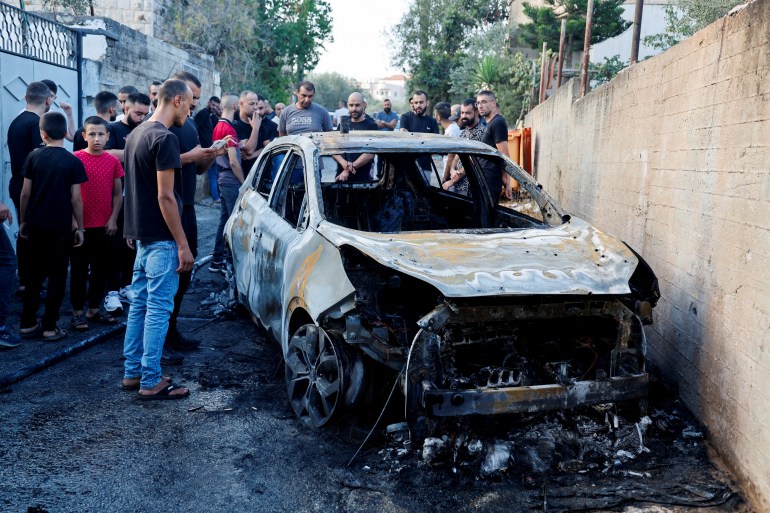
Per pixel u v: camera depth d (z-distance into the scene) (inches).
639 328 147.2
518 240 159.6
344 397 151.3
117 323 241.6
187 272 193.3
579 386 140.9
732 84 147.1
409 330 149.3
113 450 149.0
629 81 227.6
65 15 458.3
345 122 201.8
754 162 135.6
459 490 133.4
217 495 131.6
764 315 128.7
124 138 253.3
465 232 165.6
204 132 328.8
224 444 152.6
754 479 128.5
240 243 225.3
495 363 150.0
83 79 383.2
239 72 928.9
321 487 134.6
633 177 219.3
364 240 149.9
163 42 540.4
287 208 197.0
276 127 362.6
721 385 145.8
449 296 129.6
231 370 198.8
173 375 194.5
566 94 382.0
